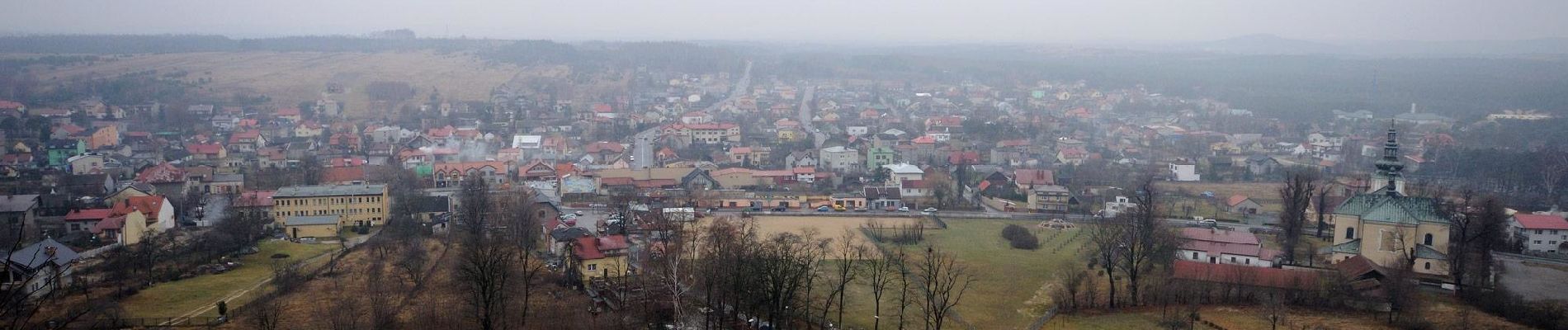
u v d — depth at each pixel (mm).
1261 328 146375
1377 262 183000
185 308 150000
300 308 148000
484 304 136625
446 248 196000
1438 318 150375
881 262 179000
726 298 149125
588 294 159875
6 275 149125
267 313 140625
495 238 175750
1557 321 145500
